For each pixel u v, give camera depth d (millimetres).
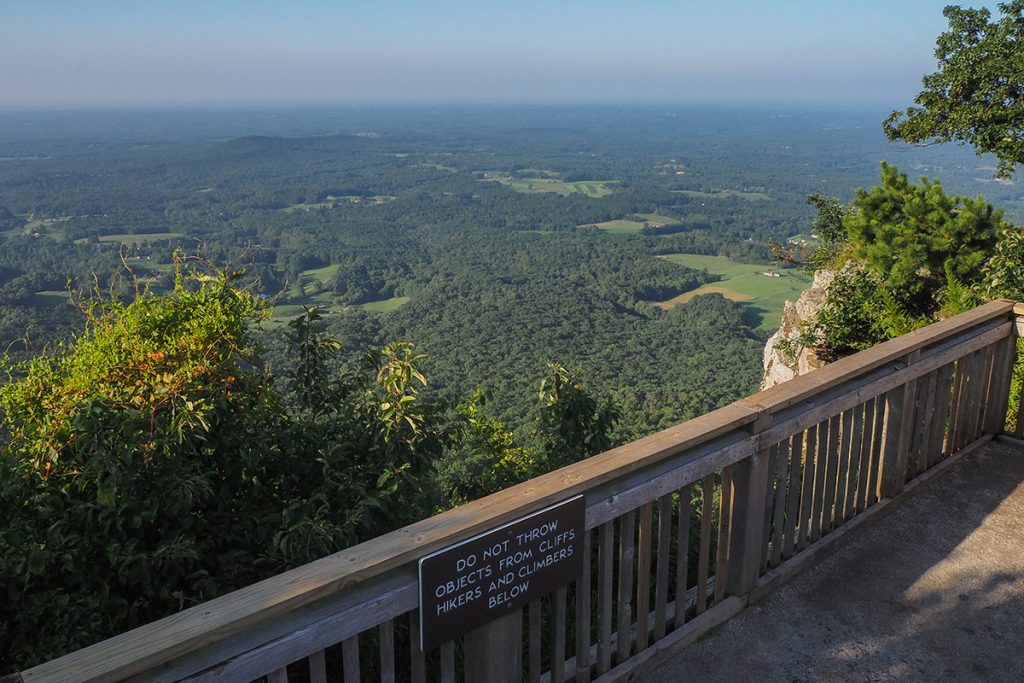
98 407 2945
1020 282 8516
